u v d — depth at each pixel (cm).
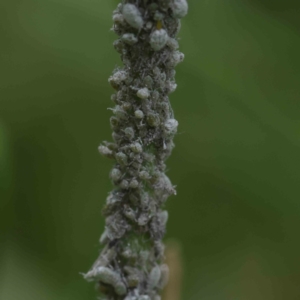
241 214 22
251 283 20
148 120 16
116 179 16
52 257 20
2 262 20
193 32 22
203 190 22
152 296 16
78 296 19
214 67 22
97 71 21
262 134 22
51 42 21
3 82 21
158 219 16
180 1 15
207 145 21
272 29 23
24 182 21
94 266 16
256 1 24
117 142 16
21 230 20
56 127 22
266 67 22
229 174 21
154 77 16
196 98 22
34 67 21
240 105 22
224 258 21
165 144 16
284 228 21
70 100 21
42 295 19
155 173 16
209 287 20
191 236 21
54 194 21
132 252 16
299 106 22
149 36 15
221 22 22
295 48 23
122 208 16
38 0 22
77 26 21
